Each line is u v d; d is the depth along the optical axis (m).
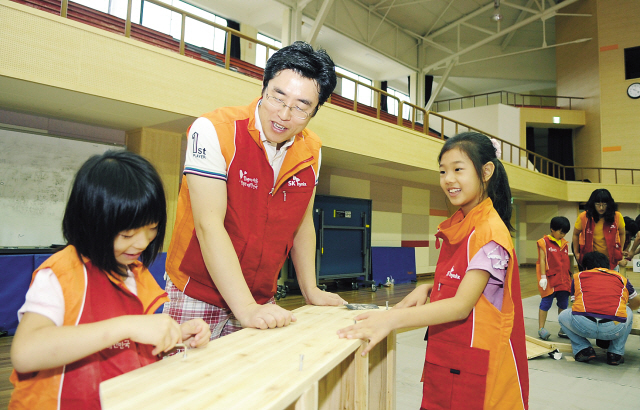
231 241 1.09
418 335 4.07
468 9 13.45
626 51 13.76
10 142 4.66
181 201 1.17
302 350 0.79
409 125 11.96
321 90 1.06
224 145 1.06
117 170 0.75
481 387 1.07
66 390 0.73
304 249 1.40
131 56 4.27
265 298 1.30
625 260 4.25
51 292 0.70
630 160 13.52
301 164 1.18
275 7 9.76
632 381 2.84
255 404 0.53
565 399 2.50
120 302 0.82
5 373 2.72
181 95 4.62
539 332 4.07
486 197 1.21
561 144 15.29
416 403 2.39
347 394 1.02
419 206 10.61
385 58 13.30
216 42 9.85
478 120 13.97
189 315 1.16
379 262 8.59
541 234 14.66
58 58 3.81
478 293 1.07
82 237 0.74
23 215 4.71
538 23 15.06
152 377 0.62
